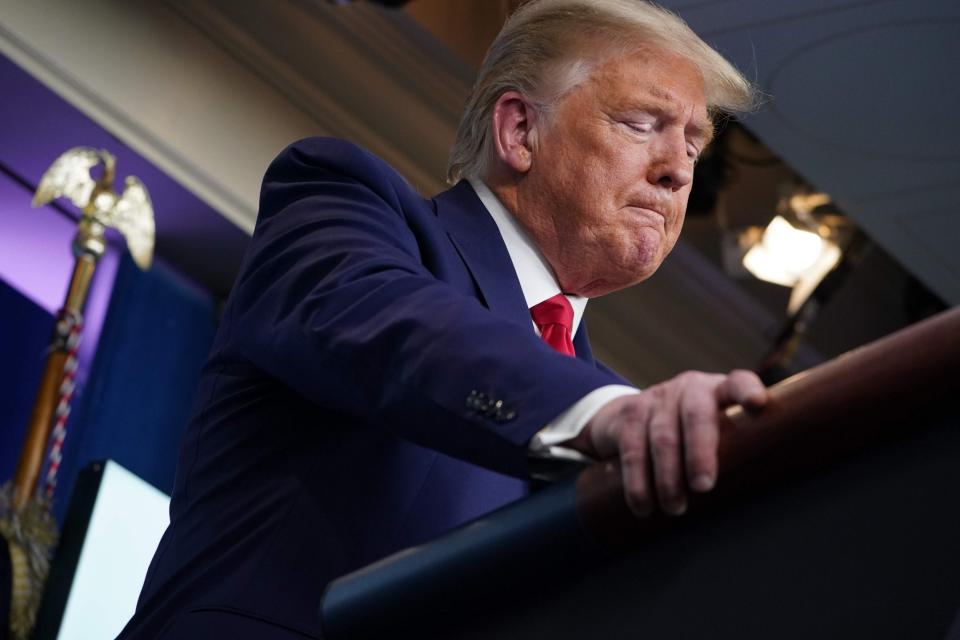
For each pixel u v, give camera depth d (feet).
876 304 24.54
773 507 3.03
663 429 3.17
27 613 13.10
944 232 20.24
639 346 23.76
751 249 23.07
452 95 20.42
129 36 18.69
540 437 3.68
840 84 18.02
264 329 4.77
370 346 4.19
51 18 18.02
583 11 6.89
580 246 6.53
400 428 4.05
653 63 6.77
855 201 20.15
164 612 4.89
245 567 4.86
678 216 6.75
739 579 3.02
